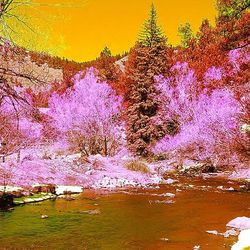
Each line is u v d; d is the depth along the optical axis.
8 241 9.74
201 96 37.59
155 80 42.31
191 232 10.75
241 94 26.95
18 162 20.31
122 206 14.65
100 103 36.38
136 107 41.75
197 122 33.81
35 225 11.48
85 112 35.59
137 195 17.62
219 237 10.18
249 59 32.16
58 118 34.44
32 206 14.45
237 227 11.22
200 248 9.21
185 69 43.59
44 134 31.69
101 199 16.41
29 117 8.19
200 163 30.09
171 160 35.28
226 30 23.53
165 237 10.27
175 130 40.66
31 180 18.91
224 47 23.86
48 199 16.22
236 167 25.89
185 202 15.63
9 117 20.41
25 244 9.51
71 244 9.56
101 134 36.03
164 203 15.43
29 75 7.15
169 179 23.88
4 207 13.92
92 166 25.30
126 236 10.37
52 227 11.26
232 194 17.81
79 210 13.81
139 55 44.44
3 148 21.86
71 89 44.53
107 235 10.48
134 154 40.66
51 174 20.66
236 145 22.98
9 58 7.12
